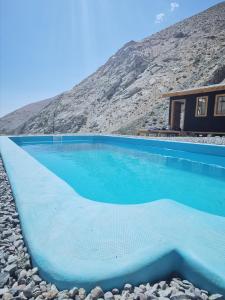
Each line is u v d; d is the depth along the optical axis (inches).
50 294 60.4
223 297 60.0
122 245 72.3
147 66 1355.8
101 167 314.0
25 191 124.3
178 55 1272.1
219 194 207.3
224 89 422.3
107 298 58.8
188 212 96.3
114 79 1491.1
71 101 1657.2
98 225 84.6
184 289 63.6
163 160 354.3
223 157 288.0
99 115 1232.2
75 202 108.0
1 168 220.1
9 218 106.9
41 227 85.0
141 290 62.1
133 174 274.4
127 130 848.3
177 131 509.0
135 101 1075.3
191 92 485.7
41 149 475.8
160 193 209.8
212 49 1109.7
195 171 287.1
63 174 276.5
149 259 66.5
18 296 60.3
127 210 98.5
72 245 73.2
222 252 69.1
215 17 1804.9
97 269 63.4
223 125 439.5
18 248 82.5
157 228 82.2
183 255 69.0
